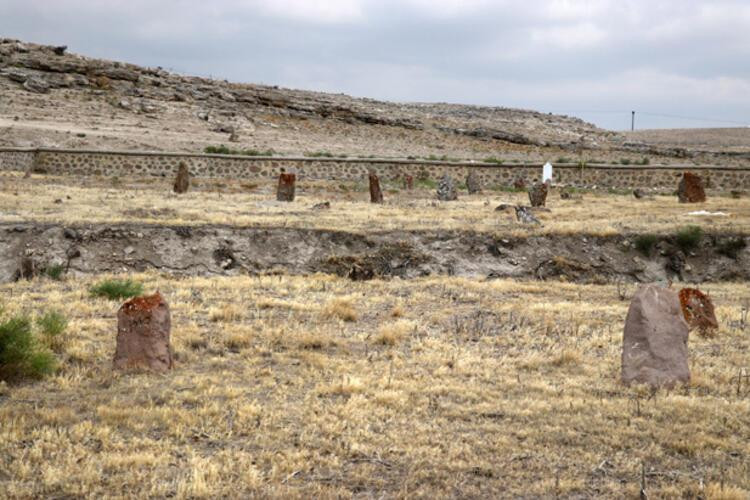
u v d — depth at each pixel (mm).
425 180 40625
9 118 48219
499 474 7531
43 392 9586
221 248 19422
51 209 22188
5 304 13852
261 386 10086
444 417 9070
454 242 20422
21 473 7184
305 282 17438
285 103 67812
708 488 7156
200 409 8984
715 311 15219
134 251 18953
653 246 20906
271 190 34188
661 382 10289
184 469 7484
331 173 40281
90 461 7531
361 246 20125
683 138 95625
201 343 11992
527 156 60688
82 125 49781
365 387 10031
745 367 11406
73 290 15695
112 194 27250
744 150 74125
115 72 64188
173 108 59688
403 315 14578
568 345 12570
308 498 6918
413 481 7348
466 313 14875
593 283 19516
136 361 10492
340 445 8117
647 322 10445
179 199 26547
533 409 9367
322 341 12281
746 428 8836
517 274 19656
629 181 40562
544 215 24781
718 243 21141
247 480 7227
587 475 7566
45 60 62156
